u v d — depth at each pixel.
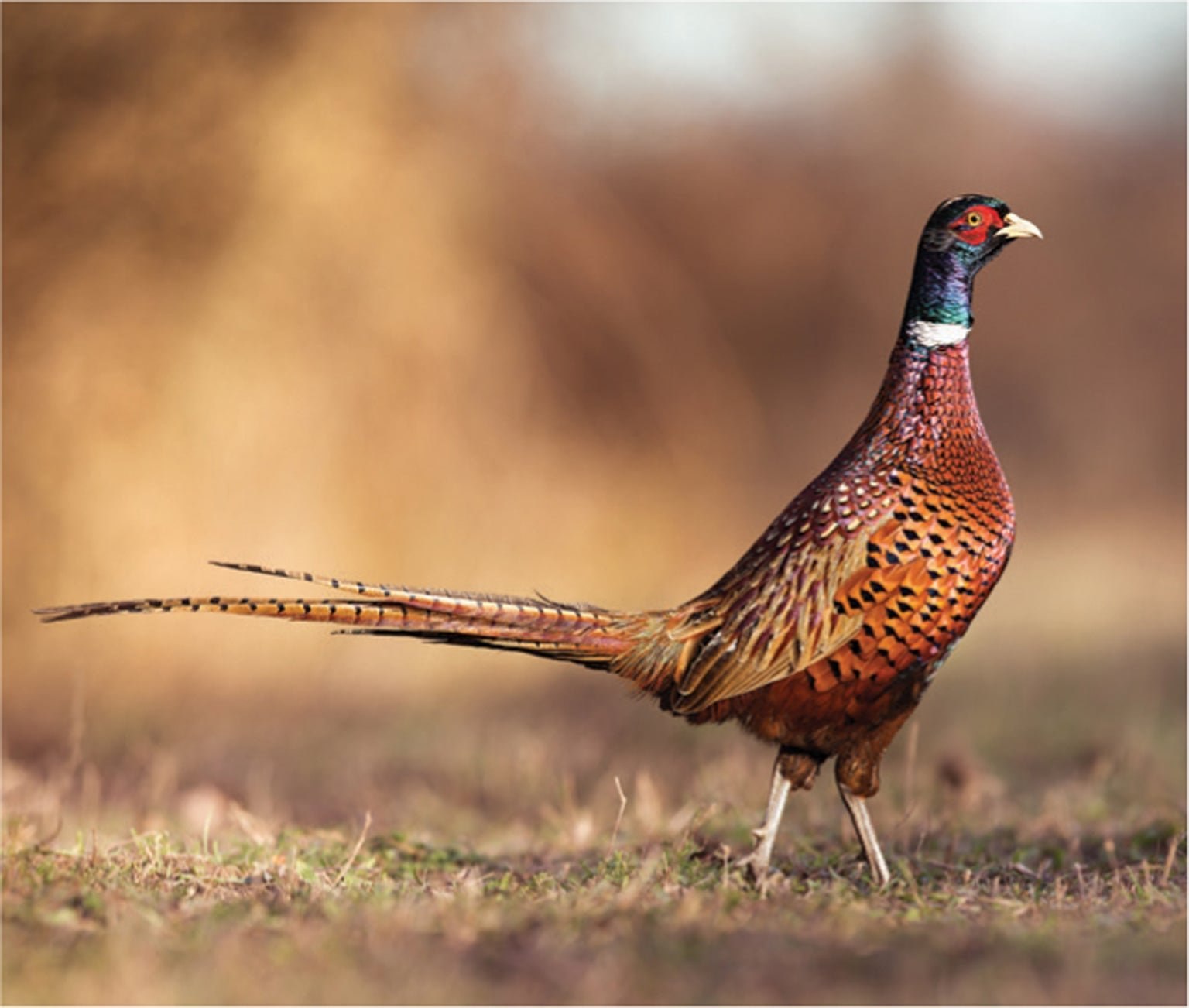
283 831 11.09
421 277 23.70
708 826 11.24
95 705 20.08
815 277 36.38
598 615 9.28
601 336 27.00
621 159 31.94
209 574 22.03
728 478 28.66
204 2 22.84
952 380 9.27
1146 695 17.70
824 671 9.02
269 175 22.86
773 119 37.00
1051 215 38.47
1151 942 7.52
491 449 24.47
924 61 38.78
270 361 22.75
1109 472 33.88
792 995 6.78
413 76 24.20
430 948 7.38
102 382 22.34
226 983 6.77
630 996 6.77
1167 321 37.56
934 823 11.48
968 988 6.80
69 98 22.75
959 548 9.02
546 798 13.91
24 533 21.92
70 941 7.46
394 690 20.88
